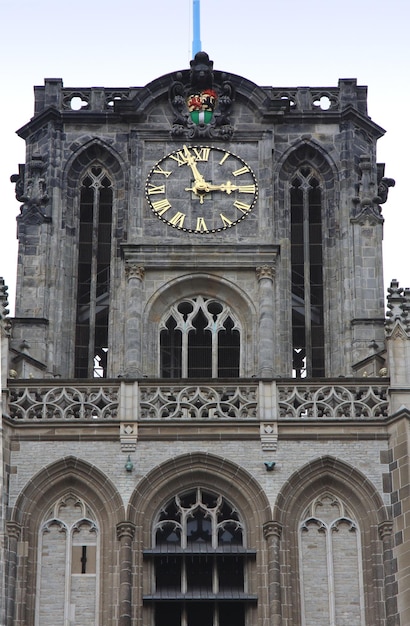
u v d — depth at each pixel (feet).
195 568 320.70
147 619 316.81
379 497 323.98
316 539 322.55
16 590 317.22
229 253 355.97
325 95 371.76
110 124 368.27
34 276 355.97
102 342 357.20
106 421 328.08
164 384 331.77
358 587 319.06
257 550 320.70
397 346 334.65
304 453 326.85
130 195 360.48
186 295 355.36
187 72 370.12
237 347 352.49
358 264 356.79
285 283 356.38
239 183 362.12
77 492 325.01
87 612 316.60
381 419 328.90
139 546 320.70
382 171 373.61
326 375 351.87
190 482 326.24
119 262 357.61
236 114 367.86
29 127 369.30
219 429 328.29
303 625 316.60
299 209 364.99
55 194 362.94
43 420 328.08
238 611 318.45
